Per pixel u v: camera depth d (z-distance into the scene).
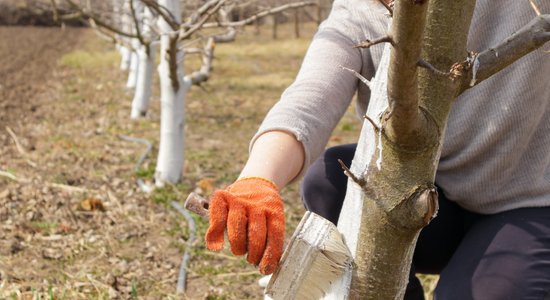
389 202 1.39
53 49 21.67
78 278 3.99
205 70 6.14
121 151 7.63
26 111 10.52
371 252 1.44
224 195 1.37
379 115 1.42
